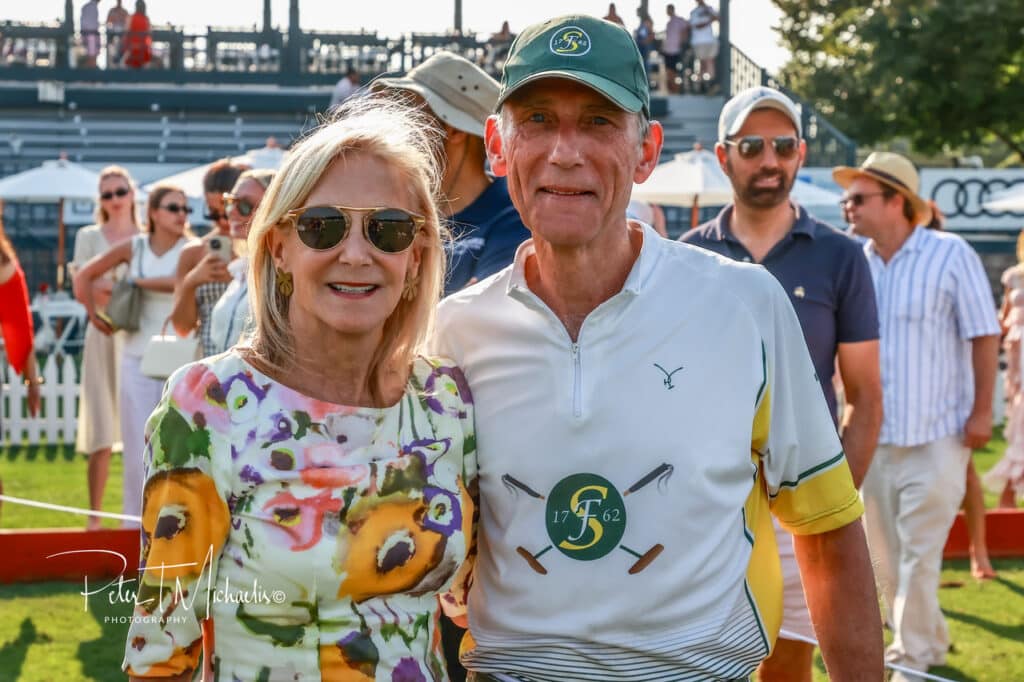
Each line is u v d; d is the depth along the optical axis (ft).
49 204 82.38
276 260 8.10
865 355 14.03
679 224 83.82
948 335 18.12
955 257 18.19
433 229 8.34
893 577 18.61
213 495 7.70
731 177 14.48
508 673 8.30
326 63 109.81
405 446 8.01
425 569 7.90
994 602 22.33
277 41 110.73
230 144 100.68
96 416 25.85
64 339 66.03
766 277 8.56
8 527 27.17
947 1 99.25
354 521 7.72
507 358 8.34
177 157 98.32
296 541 7.62
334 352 7.98
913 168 18.61
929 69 102.73
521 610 8.22
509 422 8.27
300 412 7.83
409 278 8.34
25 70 106.32
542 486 8.17
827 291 13.92
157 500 7.74
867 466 14.21
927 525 18.16
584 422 8.10
